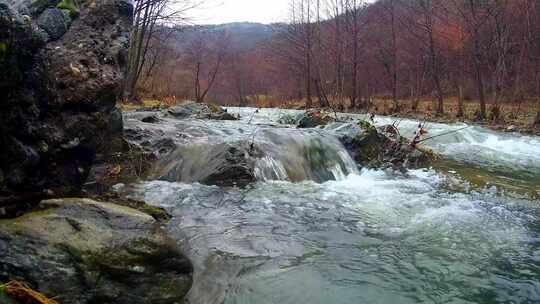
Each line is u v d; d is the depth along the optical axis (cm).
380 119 2277
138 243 376
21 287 305
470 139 1573
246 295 402
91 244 358
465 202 720
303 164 879
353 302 399
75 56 536
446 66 3791
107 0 609
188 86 4903
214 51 5372
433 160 1125
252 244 509
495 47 3022
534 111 2427
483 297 412
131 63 2458
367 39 4056
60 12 540
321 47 3794
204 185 736
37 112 472
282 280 431
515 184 891
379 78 4591
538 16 2794
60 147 503
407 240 541
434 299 406
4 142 428
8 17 405
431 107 2995
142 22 2455
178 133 963
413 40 3625
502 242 543
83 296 331
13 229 348
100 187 654
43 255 335
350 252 502
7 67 410
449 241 541
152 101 2705
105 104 562
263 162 812
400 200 718
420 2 2948
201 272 434
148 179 758
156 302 362
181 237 513
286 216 613
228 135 1005
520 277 451
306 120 1355
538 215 660
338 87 3544
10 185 440
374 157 1028
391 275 450
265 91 5997
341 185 816
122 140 774
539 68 2600
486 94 3441
